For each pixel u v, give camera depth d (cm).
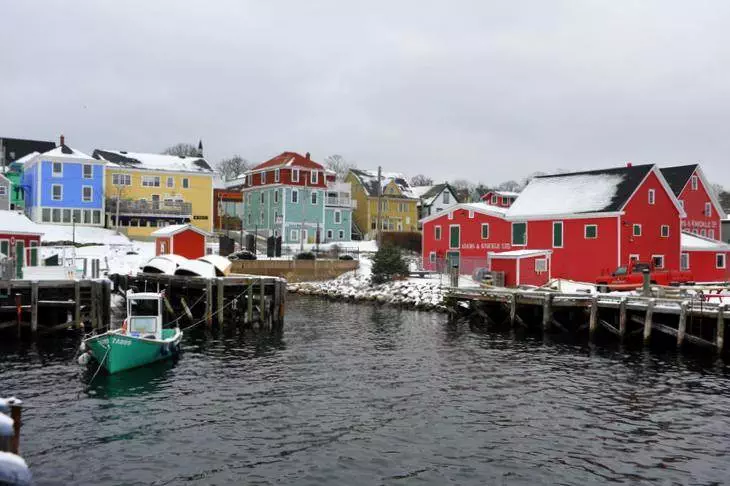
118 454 1484
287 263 5772
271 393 2027
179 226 5266
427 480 1362
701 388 2092
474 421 1758
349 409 1859
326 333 3266
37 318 3008
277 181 8150
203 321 3447
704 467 1445
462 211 5519
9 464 802
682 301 2697
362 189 9275
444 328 3459
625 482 1365
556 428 1702
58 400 1909
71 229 6856
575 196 4959
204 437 1606
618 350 2742
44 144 8906
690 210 6050
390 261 5278
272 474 1383
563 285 4412
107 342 2202
